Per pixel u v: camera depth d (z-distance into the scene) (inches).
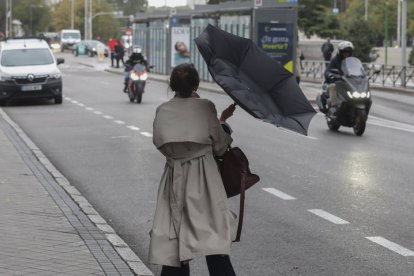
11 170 775.1
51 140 1063.6
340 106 1127.0
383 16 4527.6
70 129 1196.5
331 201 637.9
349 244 498.3
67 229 518.3
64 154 928.3
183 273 339.9
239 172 337.4
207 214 328.5
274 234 525.7
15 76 1649.9
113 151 948.6
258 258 466.0
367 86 1118.4
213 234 325.1
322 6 3954.2
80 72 3307.1
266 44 1946.4
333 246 493.4
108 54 5447.8
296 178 748.0
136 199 657.6
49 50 1763.0
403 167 816.9
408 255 472.1
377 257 467.2
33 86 1657.2
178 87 338.6
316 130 1192.2
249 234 525.7
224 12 2356.1
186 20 2829.7
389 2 4527.6
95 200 653.9
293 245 496.4
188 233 326.0
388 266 447.8
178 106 334.3
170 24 2822.3
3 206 591.8
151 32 3193.9
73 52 5866.1
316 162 851.4
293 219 572.1
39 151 934.4
